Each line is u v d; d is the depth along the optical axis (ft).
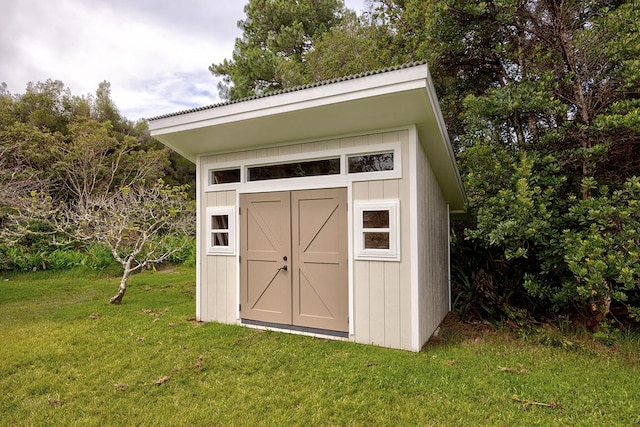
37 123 49.55
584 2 15.80
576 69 15.80
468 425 8.05
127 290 24.48
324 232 14.05
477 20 18.51
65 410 8.83
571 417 8.37
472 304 18.13
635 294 14.38
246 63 46.98
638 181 12.60
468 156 17.48
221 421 8.29
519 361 11.78
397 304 12.65
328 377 10.41
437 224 17.20
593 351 12.42
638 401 9.08
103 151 47.11
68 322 16.33
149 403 9.11
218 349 12.73
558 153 15.52
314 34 46.78
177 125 14.47
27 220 26.76
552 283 15.90
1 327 15.56
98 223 22.59
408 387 9.78
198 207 17.16
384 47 29.17
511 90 16.07
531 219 13.93
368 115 12.23
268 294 15.20
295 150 14.78
